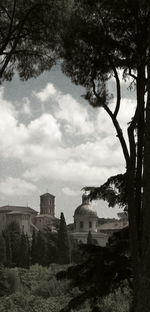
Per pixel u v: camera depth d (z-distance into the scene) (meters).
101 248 17.86
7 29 20.92
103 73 19.03
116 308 27.95
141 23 16.84
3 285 65.38
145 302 9.99
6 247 135.38
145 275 10.19
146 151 11.84
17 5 20.36
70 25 18.06
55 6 19.33
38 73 22.66
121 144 16.56
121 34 17.58
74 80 19.56
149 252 10.33
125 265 17.31
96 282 17.50
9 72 22.28
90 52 18.41
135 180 16.80
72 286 18.11
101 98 19.28
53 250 149.00
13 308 51.72
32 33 20.69
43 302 50.88
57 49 20.48
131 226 15.34
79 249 18.17
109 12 17.36
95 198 18.59
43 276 92.75
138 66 17.25
